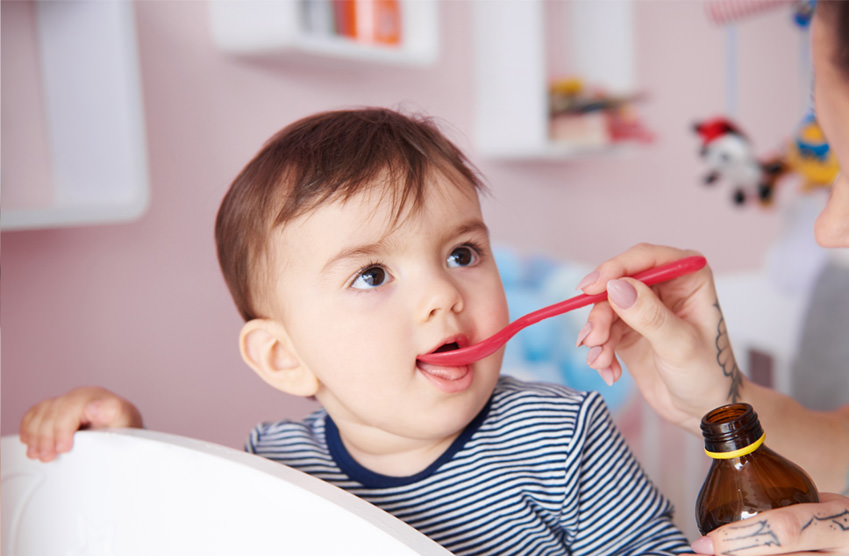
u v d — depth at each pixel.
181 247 1.42
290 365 0.78
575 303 0.67
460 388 0.68
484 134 1.94
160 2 1.37
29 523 0.72
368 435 0.76
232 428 1.51
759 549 0.49
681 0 2.50
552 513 0.74
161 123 1.37
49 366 1.25
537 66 1.83
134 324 1.36
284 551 0.56
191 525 0.62
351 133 0.74
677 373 0.69
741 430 0.52
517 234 2.04
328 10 1.49
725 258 2.71
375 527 0.50
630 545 0.75
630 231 2.39
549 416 0.77
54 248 1.25
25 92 1.21
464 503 0.75
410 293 0.69
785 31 2.84
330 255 0.70
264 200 0.74
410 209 0.69
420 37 1.66
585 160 2.23
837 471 0.74
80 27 1.18
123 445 0.67
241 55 1.48
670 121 2.49
